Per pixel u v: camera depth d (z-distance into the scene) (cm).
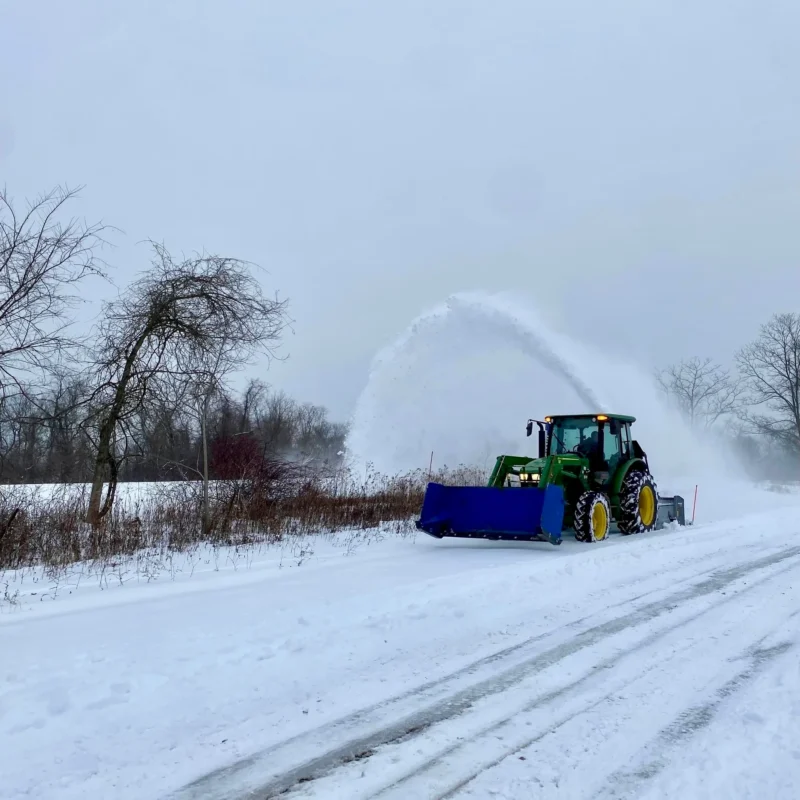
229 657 583
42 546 1148
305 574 980
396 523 1538
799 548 1127
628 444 1448
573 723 455
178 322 1330
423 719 464
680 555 1058
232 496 1462
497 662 576
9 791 374
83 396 1320
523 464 1370
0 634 669
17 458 1248
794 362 4662
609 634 652
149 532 1323
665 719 458
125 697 500
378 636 645
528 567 952
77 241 1164
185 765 403
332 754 415
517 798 363
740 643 618
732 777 380
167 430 1393
